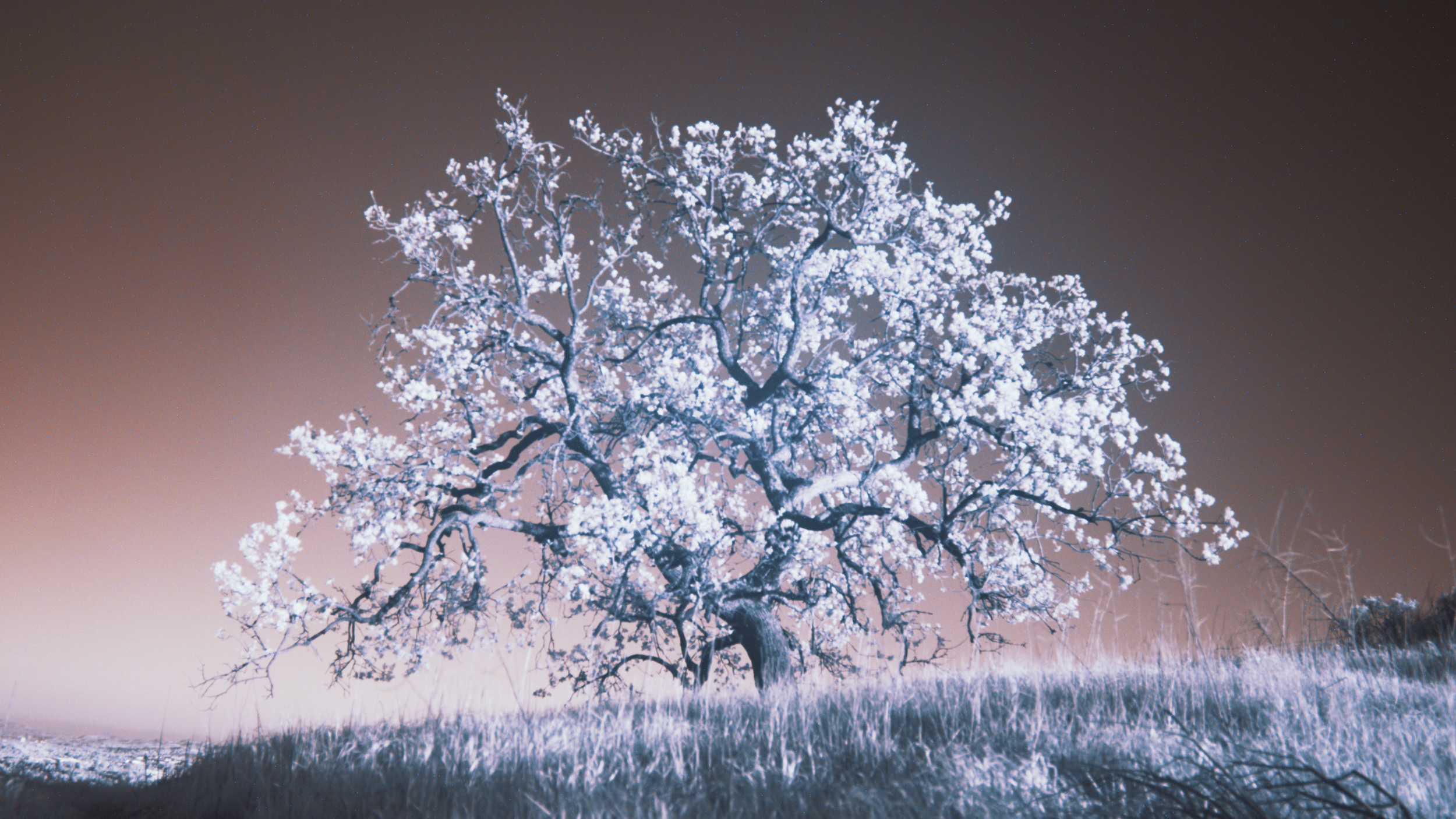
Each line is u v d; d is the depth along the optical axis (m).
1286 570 5.76
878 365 14.90
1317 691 5.42
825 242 14.34
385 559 12.82
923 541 15.23
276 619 11.52
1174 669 6.23
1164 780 3.36
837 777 4.79
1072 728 5.00
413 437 14.21
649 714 7.08
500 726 6.77
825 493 15.15
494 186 14.09
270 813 5.97
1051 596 13.09
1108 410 12.62
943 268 14.44
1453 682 5.83
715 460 14.02
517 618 13.20
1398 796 3.46
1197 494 12.44
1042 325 14.46
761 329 15.98
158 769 9.96
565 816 4.48
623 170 14.86
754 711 6.82
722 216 15.16
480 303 14.00
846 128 14.49
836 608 13.91
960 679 7.37
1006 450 12.94
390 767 6.21
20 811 7.22
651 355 15.44
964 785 4.12
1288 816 3.27
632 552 11.96
